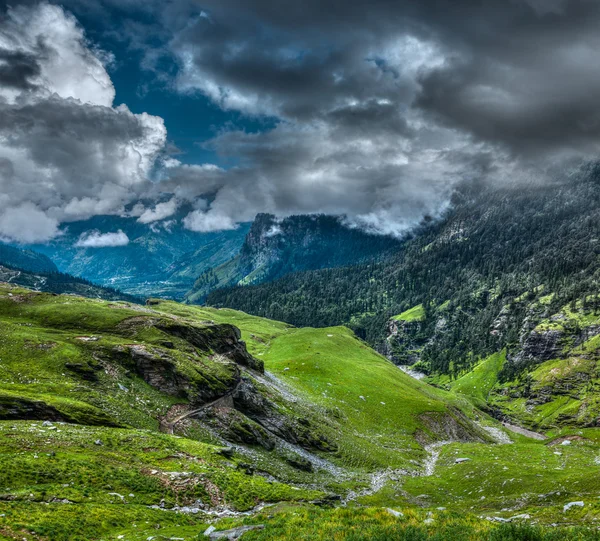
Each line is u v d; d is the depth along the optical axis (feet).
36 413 198.39
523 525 82.12
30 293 409.49
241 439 290.56
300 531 89.25
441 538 79.05
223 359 382.63
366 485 311.68
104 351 296.10
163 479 165.89
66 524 111.34
